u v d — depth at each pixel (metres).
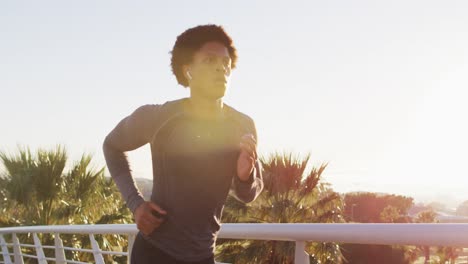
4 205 15.70
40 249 5.69
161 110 1.99
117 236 14.79
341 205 17.23
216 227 2.09
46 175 16.09
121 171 2.06
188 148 1.96
